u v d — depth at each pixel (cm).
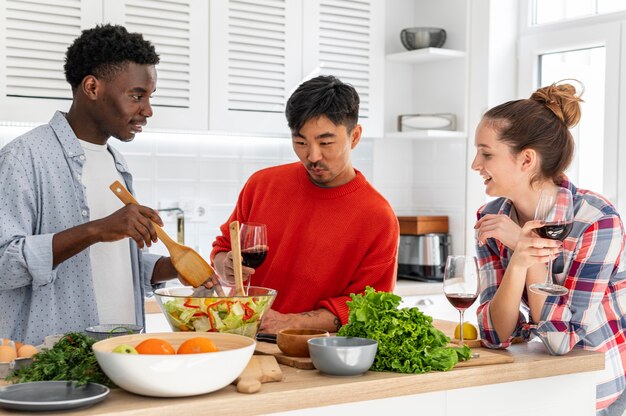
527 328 203
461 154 411
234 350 143
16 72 310
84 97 213
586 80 374
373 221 223
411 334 167
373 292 175
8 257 190
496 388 178
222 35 351
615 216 190
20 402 130
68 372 149
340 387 153
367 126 397
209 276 188
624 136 354
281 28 367
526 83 401
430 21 427
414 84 436
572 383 191
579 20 376
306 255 228
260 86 363
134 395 144
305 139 211
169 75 340
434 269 399
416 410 166
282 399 147
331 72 384
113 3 326
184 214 387
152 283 232
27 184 202
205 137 393
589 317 188
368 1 394
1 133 342
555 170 197
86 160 219
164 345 147
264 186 240
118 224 187
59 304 210
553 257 185
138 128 219
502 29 400
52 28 315
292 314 209
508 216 209
